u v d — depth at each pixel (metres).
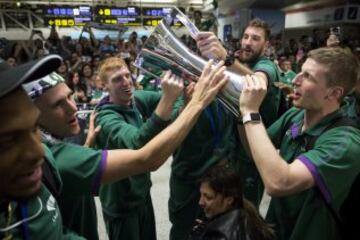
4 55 6.27
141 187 1.50
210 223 1.26
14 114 0.48
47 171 0.72
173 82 1.02
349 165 0.90
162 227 2.46
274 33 9.83
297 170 0.88
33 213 0.60
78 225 1.00
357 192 0.95
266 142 0.91
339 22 7.98
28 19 11.84
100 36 9.96
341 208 0.98
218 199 1.31
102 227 2.44
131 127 1.21
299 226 1.01
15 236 0.58
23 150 0.50
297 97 1.04
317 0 8.77
